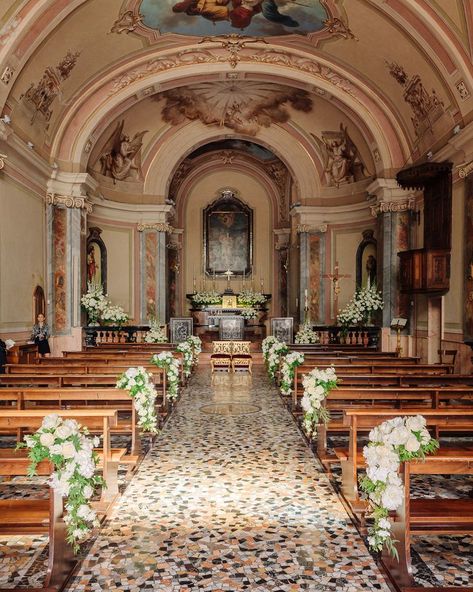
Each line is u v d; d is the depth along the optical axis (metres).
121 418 8.65
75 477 4.11
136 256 20.58
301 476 6.57
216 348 18.03
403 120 15.53
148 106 18.92
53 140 15.10
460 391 7.25
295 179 20.95
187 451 7.69
